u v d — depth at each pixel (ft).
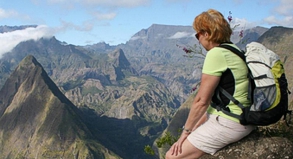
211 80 6.20
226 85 6.27
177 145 6.85
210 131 6.54
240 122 6.28
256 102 6.01
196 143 6.63
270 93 5.95
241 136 6.47
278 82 6.02
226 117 6.40
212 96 6.61
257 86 6.04
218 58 6.19
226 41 6.59
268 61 6.11
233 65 6.17
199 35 6.77
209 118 6.71
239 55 6.24
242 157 6.62
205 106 6.32
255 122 6.07
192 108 6.43
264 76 5.98
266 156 6.59
